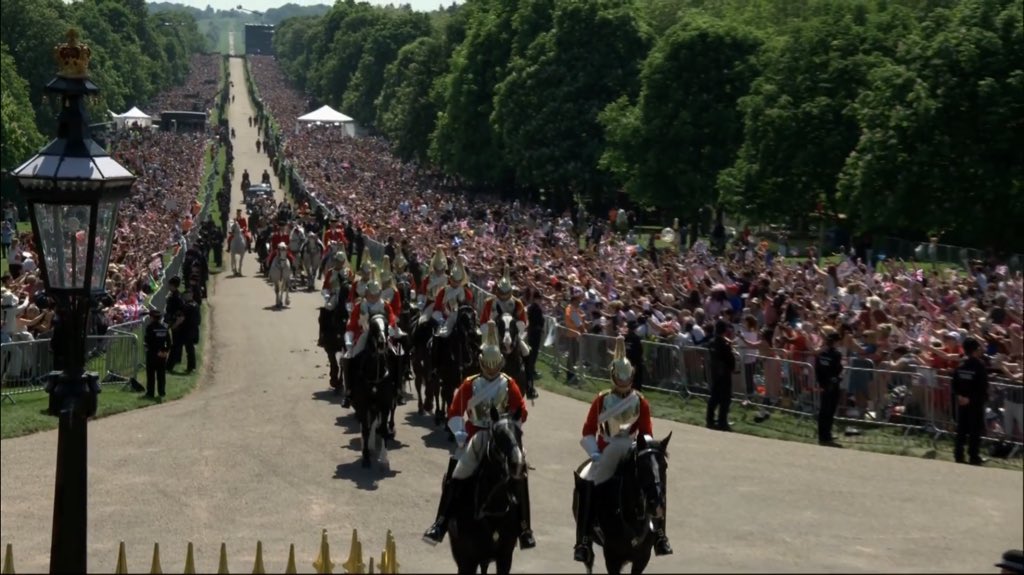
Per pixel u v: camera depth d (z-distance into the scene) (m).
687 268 39.19
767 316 31.06
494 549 14.48
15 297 30.56
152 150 119.56
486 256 45.66
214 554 17.42
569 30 85.50
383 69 177.75
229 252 69.88
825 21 63.28
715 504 20.23
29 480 21.38
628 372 14.53
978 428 23.27
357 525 19.20
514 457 13.84
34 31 107.88
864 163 52.00
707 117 71.19
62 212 11.94
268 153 162.62
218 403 29.97
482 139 97.88
